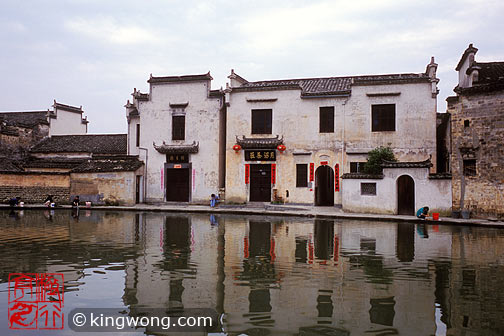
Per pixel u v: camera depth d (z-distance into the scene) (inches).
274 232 555.8
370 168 822.5
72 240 477.7
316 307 243.9
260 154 992.2
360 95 930.1
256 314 232.5
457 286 287.1
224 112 1094.4
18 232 544.7
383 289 279.4
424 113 887.1
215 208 899.4
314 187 962.1
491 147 697.0
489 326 215.6
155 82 1090.1
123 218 743.1
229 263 356.8
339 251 414.9
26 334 204.5
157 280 299.7
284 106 987.3
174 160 1071.6
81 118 1593.3
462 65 915.4
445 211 733.3
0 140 1211.2
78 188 1050.7
